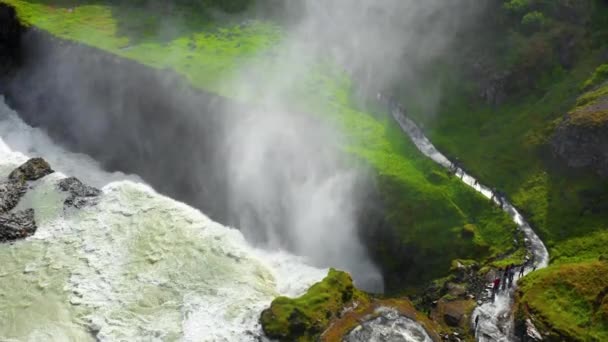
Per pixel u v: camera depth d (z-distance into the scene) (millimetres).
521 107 63250
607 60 63594
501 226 52812
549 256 50344
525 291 46188
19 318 45812
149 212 57250
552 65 65188
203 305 46875
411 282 52219
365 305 46219
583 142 54188
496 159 59125
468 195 55375
